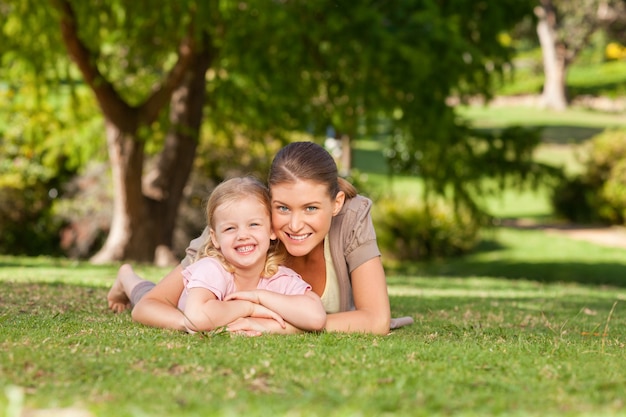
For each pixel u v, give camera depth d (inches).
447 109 569.9
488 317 196.5
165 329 142.9
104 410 77.7
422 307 221.6
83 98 640.4
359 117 609.6
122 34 572.1
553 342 141.1
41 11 516.1
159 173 569.9
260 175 714.8
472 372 105.2
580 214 979.3
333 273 154.6
